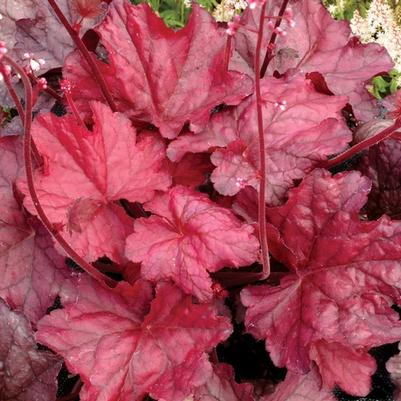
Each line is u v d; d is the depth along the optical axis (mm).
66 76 601
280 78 608
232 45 628
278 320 558
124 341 543
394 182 605
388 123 615
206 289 538
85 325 541
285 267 601
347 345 548
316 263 569
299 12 655
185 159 602
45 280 564
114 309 550
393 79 781
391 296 554
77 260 536
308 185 569
